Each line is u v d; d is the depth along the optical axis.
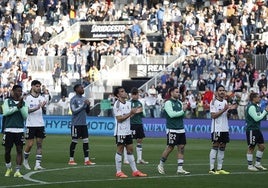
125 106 27.09
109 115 59.00
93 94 63.81
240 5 67.19
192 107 56.41
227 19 66.88
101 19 72.50
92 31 72.06
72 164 32.56
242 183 25.03
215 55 60.75
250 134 29.81
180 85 57.69
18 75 66.31
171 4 71.69
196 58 61.00
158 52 67.44
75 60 66.81
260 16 65.06
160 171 28.16
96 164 32.72
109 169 30.08
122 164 32.78
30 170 29.47
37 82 30.36
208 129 54.69
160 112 57.41
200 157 36.97
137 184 24.52
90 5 75.31
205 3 71.94
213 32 65.12
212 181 25.52
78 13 73.88
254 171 29.38
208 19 67.25
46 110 60.78
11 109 26.47
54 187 23.59
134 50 66.56
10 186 23.73
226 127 28.67
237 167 31.20
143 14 70.88
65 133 59.00
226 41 63.62
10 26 73.19
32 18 73.81
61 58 67.19
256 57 60.09
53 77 66.06
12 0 75.88
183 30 67.25
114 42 68.69
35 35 71.94
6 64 68.12
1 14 75.06
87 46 67.75
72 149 32.78
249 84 57.91
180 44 65.88
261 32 64.38
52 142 48.50
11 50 69.75
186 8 69.88
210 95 55.75
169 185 24.28
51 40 71.75
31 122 30.09
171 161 34.66
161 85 59.12
